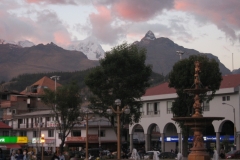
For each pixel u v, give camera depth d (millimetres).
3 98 122438
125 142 101375
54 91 76250
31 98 115375
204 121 33688
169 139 86250
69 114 75625
